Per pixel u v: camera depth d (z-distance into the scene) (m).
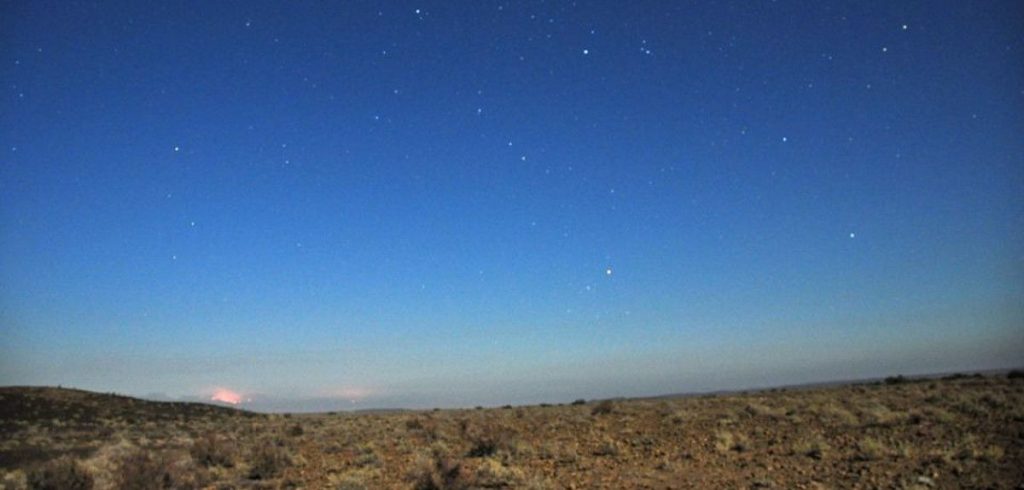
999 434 15.00
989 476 11.13
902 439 15.49
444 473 13.62
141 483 14.60
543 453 17.36
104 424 40.69
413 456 18.61
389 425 31.61
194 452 19.31
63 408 45.78
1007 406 19.55
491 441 18.44
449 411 44.69
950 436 15.28
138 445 26.19
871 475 11.98
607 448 17.36
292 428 30.03
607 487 12.77
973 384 32.34
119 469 15.93
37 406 45.16
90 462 18.19
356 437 25.72
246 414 54.66
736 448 16.30
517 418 30.83
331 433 28.53
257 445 20.91
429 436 23.50
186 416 49.50
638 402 38.97
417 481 13.24
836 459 13.75
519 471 14.28
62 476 14.83
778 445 16.27
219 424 43.09
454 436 23.81
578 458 16.45
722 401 32.75
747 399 32.75
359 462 17.91
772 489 11.61
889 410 21.62
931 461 12.62
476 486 13.38
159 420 45.81
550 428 24.52
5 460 22.14
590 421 26.22
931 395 26.22
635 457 16.17
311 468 17.52
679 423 22.98
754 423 21.16
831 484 11.60
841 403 26.00
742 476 12.91
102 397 52.88
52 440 29.66
